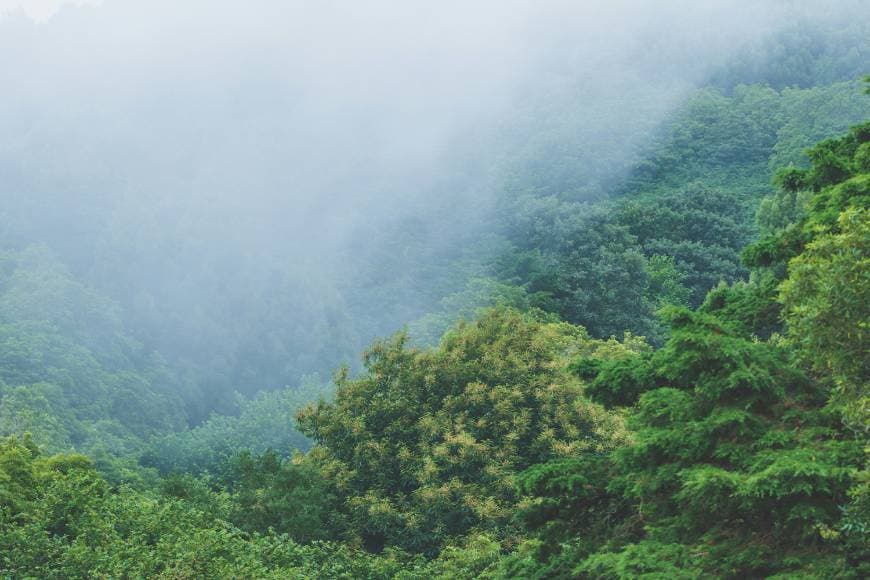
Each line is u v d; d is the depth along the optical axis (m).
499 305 31.28
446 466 26.12
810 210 12.96
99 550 19.59
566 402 27.69
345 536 25.39
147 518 22.73
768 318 12.98
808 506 8.66
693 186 90.38
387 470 27.11
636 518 11.56
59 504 21.70
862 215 9.05
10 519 20.77
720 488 8.88
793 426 9.87
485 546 22.73
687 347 10.23
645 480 10.40
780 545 9.22
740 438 9.89
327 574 22.05
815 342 9.06
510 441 26.42
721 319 13.28
